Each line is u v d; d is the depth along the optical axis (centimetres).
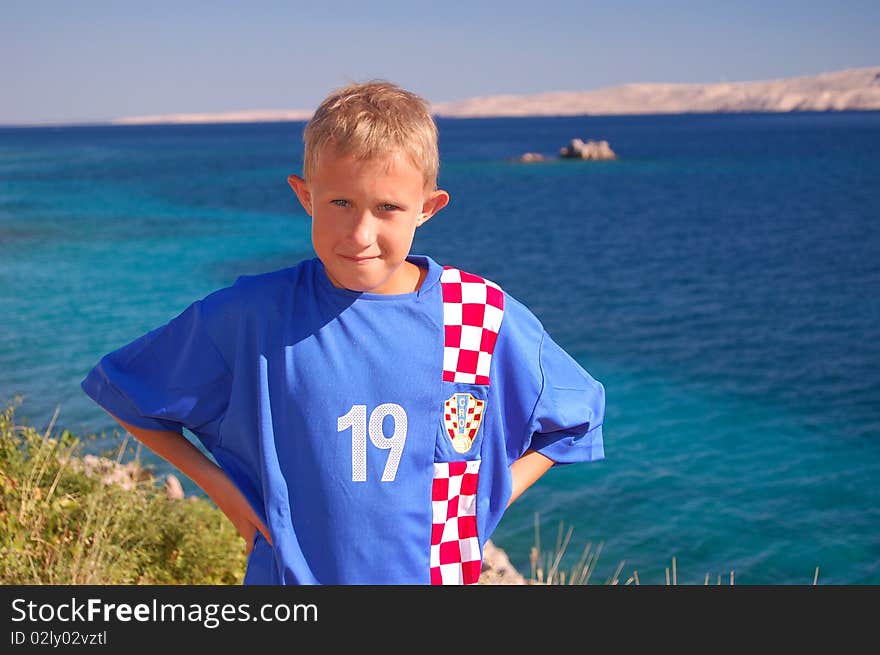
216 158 12031
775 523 1069
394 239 190
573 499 1124
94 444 1042
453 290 210
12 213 4978
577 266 3369
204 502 607
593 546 997
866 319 2409
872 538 1029
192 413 209
